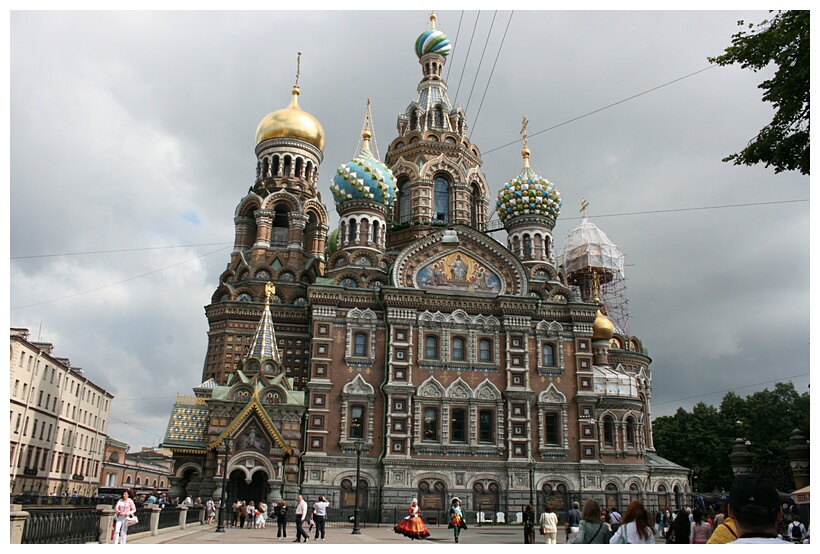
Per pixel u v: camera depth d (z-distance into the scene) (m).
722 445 89.75
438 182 79.25
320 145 80.75
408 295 60.50
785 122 23.50
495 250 64.00
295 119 79.06
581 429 60.31
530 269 70.50
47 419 73.94
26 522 20.03
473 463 57.25
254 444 55.19
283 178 77.00
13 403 64.50
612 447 63.75
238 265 71.31
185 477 58.50
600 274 90.31
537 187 72.94
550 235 73.00
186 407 61.03
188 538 34.44
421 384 58.69
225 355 65.94
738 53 23.64
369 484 56.09
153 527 33.28
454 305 61.62
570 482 58.81
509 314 61.84
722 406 97.12
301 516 35.91
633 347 85.00
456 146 79.31
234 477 55.91
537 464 58.41
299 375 66.06
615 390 65.38
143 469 126.06
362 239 66.25
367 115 73.69
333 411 57.62
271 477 54.62
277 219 77.88
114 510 27.30
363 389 58.31
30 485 69.44
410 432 57.19
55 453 76.88
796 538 32.28
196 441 58.59
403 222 77.69
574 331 63.06
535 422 60.00
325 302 60.09
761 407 85.94
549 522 30.09
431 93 83.81
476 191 80.94
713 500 78.75
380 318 60.91
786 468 81.44
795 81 22.08
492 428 59.16
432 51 86.19
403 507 55.06
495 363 60.66
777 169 24.42
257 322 67.56
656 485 66.88
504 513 56.50
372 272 63.78
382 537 39.81
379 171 68.19
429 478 56.38
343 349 59.44
